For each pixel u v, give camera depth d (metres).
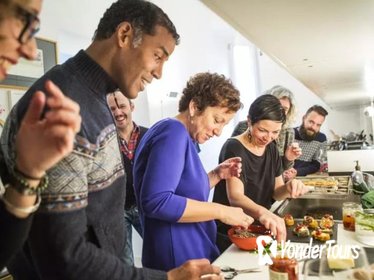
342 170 2.72
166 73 3.68
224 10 1.11
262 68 5.88
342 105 5.25
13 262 0.74
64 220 0.57
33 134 0.44
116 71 0.74
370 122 4.56
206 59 4.78
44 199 0.56
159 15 0.74
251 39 1.48
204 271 0.76
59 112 0.43
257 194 1.56
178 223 1.03
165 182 0.94
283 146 2.16
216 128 1.17
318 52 1.75
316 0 1.04
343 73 2.38
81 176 0.61
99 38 0.74
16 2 0.43
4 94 1.72
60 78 0.67
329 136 5.66
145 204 0.94
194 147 1.11
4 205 0.48
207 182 1.15
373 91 3.54
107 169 0.70
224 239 1.38
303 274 0.88
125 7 0.73
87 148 0.63
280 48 1.65
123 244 0.81
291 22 1.25
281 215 1.59
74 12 2.46
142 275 0.69
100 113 0.70
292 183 1.59
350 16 1.20
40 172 0.47
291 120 2.34
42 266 0.60
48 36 2.22
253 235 1.18
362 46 1.64
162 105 3.58
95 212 0.69
